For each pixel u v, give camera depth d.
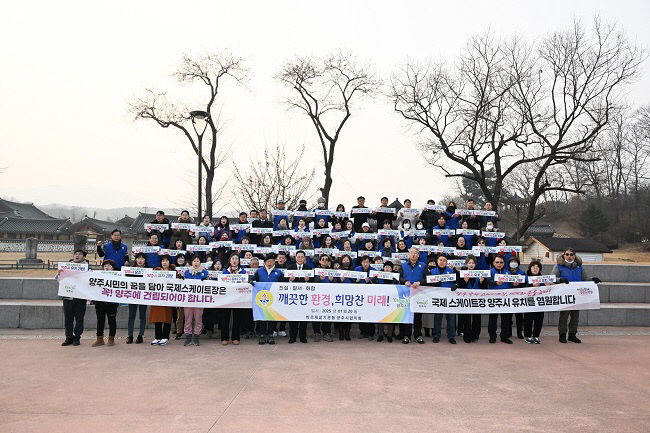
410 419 5.80
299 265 11.09
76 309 9.99
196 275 10.45
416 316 10.74
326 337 10.69
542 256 42.44
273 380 7.39
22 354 9.10
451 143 30.02
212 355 9.12
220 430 5.38
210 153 29.38
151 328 11.98
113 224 79.38
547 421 5.80
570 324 10.98
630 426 5.67
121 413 5.92
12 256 47.81
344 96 30.41
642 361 9.03
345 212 13.55
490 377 7.75
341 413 5.97
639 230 65.12
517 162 28.92
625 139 66.62
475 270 10.82
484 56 29.34
